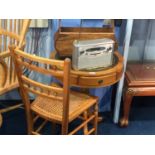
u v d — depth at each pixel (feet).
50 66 5.69
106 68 6.23
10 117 7.98
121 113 8.17
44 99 6.26
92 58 6.07
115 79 6.31
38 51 7.96
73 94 6.56
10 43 7.09
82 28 6.61
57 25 7.22
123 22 7.39
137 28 7.89
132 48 8.18
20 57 5.29
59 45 6.40
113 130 7.64
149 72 7.64
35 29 7.63
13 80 6.49
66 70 4.88
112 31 6.65
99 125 7.81
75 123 7.83
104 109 8.40
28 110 6.14
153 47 8.21
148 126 7.83
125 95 7.31
